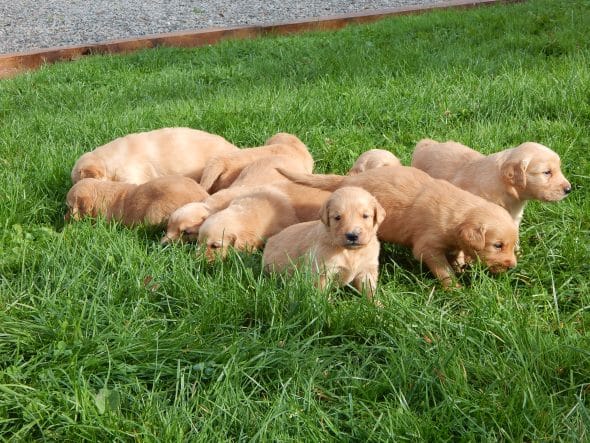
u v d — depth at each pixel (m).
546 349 1.73
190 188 2.36
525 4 4.53
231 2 6.50
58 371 1.74
